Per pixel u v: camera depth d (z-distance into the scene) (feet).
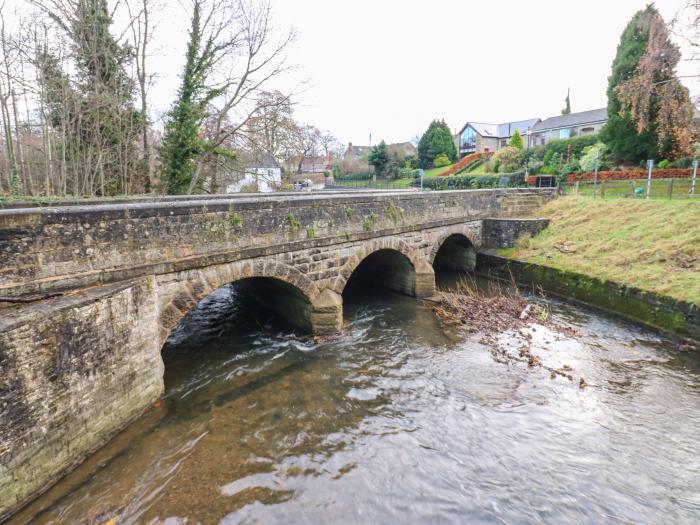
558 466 22.03
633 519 18.69
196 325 42.75
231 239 29.37
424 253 52.54
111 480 19.63
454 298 50.11
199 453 22.33
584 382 30.30
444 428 25.22
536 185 95.30
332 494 19.89
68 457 19.06
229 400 27.86
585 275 47.32
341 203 38.93
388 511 19.01
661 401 28.07
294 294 40.29
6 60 53.67
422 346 37.09
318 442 23.76
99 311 20.67
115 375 22.06
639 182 71.36
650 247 47.62
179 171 71.51
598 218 60.70
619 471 21.68
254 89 71.82
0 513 15.83
